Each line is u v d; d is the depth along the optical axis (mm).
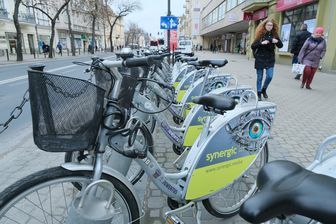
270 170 878
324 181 782
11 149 4086
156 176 1979
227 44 48000
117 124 1611
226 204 2502
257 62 6680
